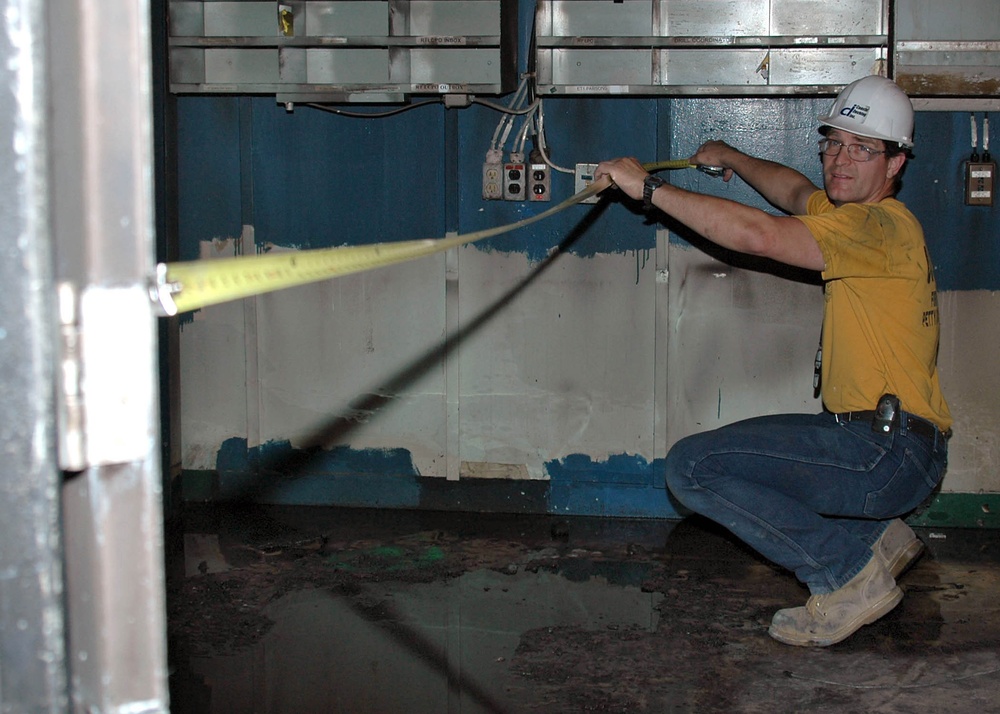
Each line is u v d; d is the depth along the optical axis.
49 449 0.76
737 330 3.88
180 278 0.84
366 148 3.97
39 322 0.74
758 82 3.62
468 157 3.92
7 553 0.76
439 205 3.97
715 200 2.62
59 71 0.78
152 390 0.82
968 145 3.71
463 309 4.00
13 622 0.77
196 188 4.05
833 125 2.86
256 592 3.24
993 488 3.85
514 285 3.96
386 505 4.14
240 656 2.78
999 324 3.76
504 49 3.64
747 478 2.73
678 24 3.62
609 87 3.60
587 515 4.05
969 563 3.52
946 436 3.04
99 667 0.83
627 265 3.90
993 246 3.73
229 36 3.76
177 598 3.18
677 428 3.96
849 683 2.59
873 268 2.66
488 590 3.27
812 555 2.77
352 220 4.01
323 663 2.73
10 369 0.74
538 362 3.99
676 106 3.82
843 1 3.56
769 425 2.77
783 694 2.53
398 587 3.29
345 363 4.07
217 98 3.99
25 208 0.73
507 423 4.04
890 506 2.73
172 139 3.98
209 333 4.11
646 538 3.78
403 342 4.04
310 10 3.77
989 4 3.43
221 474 4.17
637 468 4.00
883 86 2.88
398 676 2.65
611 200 3.88
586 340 3.96
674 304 3.90
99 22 0.79
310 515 4.04
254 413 4.12
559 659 2.75
